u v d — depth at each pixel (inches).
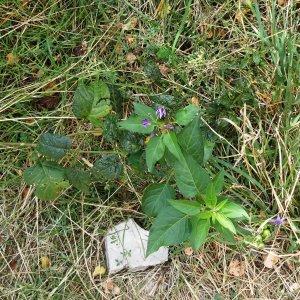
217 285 26.2
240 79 27.5
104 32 28.5
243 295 26.1
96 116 24.1
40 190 24.3
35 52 27.9
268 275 26.4
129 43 28.3
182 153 21.6
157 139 22.4
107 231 26.3
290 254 25.9
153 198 23.9
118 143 26.0
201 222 21.7
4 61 27.9
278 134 26.3
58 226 26.4
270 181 26.2
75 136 27.0
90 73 27.4
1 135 27.1
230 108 26.8
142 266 26.1
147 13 29.0
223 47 28.6
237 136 27.3
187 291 26.2
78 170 24.4
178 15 28.9
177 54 28.5
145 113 23.2
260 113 27.4
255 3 28.3
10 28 28.1
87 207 26.8
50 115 27.3
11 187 26.8
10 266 26.2
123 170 25.6
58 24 28.4
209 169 26.5
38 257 26.2
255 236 25.6
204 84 28.3
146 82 27.8
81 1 28.2
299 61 27.4
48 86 27.7
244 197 26.8
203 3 29.0
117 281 26.2
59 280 25.9
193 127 22.1
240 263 26.4
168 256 26.5
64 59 28.4
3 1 28.0
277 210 26.6
